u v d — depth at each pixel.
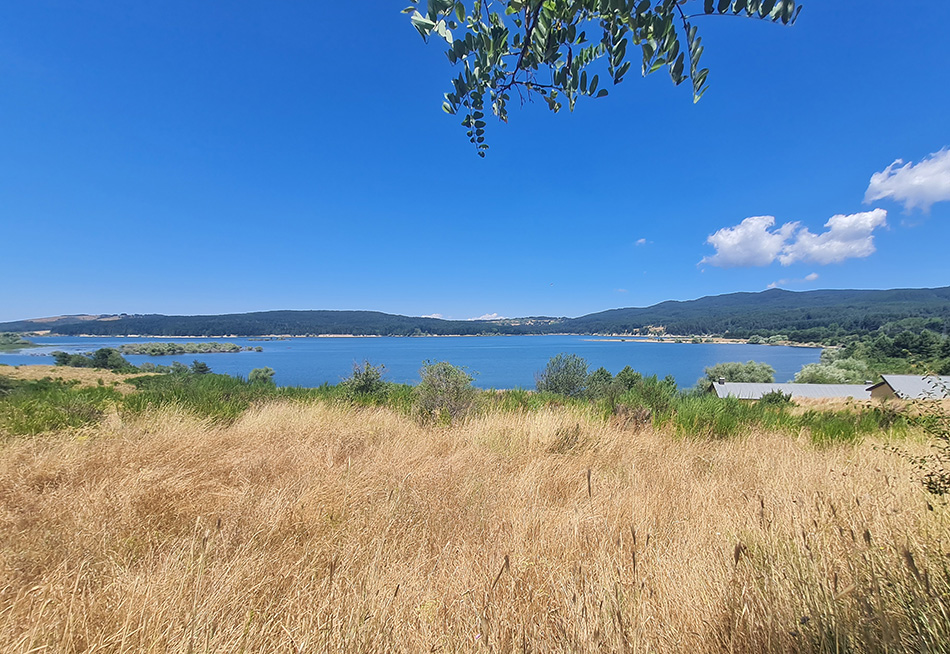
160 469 4.10
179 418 6.75
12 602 2.07
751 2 1.31
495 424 6.91
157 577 2.18
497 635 1.83
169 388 9.45
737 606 1.84
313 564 2.49
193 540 2.43
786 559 2.18
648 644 1.68
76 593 2.15
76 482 3.89
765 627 1.74
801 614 1.76
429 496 3.66
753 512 2.93
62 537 2.77
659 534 2.82
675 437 6.55
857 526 2.54
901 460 4.30
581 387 14.12
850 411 7.52
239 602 2.06
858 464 4.38
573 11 1.50
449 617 2.05
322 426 6.87
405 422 7.59
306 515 3.17
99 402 8.07
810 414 8.16
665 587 2.09
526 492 3.77
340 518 3.21
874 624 1.66
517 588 2.27
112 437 5.46
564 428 6.33
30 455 4.57
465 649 1.77
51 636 1.83
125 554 2.63
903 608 1.73
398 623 1.86
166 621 1.89
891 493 3.15
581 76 1.62
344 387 11.45
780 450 5.48
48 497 3.41
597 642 1.64
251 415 7.65
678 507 3.40
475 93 1.73
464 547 2.73
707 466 4.95
